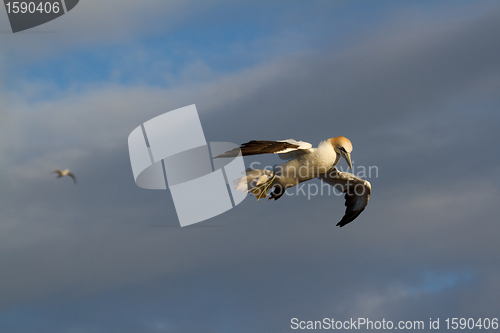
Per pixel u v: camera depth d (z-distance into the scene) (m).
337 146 15.69
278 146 15.04
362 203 18.88
